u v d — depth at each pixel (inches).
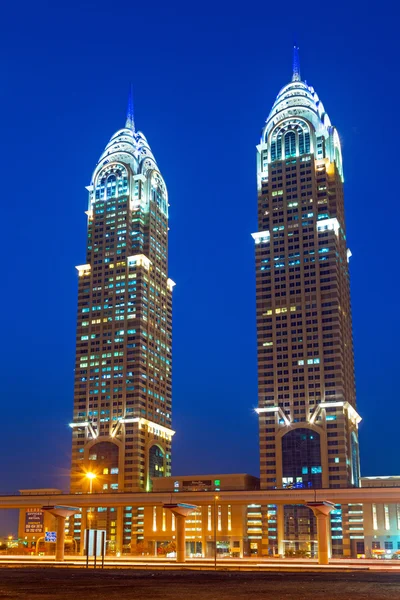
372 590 2844.5
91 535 4741.6
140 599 2295.8
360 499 6412.4
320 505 5659.5
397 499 6323.8
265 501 6771.7
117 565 5359.3
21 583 3211.1
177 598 2352.4
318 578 3853.3
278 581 3518.7
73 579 3567.9
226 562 5738.2
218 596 2465.6
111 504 7386.8
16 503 7746.1
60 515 6363.2
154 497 7244.1
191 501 7062.0
